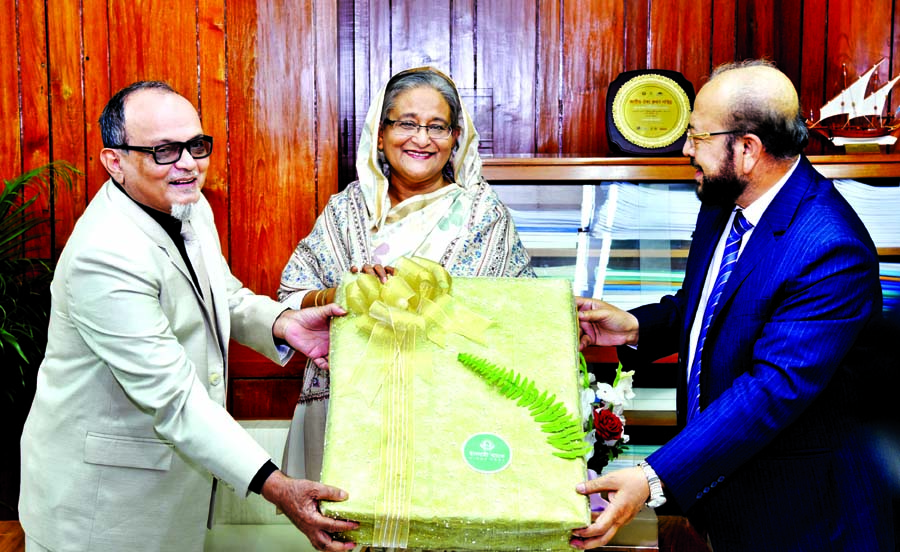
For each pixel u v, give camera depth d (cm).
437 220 213
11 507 289
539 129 316
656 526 241
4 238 279
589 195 279
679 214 277
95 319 167
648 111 278
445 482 149
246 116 287
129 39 283
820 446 171
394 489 148
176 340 173
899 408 168
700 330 186
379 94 213
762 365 166
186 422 167
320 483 150
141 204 181
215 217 289
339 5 311
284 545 258
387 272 187
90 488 177
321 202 290
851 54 298
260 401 296
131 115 172
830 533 170
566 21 312
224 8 283
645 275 278
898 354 166
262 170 289
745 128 169
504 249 216
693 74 312
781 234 170
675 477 161
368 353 168
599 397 220
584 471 152
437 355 168
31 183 287
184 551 186
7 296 266
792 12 305
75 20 282
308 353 201
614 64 313
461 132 218
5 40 282
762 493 173
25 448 187
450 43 313
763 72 172
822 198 171
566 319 176
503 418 158
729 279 175
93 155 287
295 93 287
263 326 204
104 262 167
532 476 150
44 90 284
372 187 216
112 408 178
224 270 211
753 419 162
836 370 168
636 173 270
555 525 145
